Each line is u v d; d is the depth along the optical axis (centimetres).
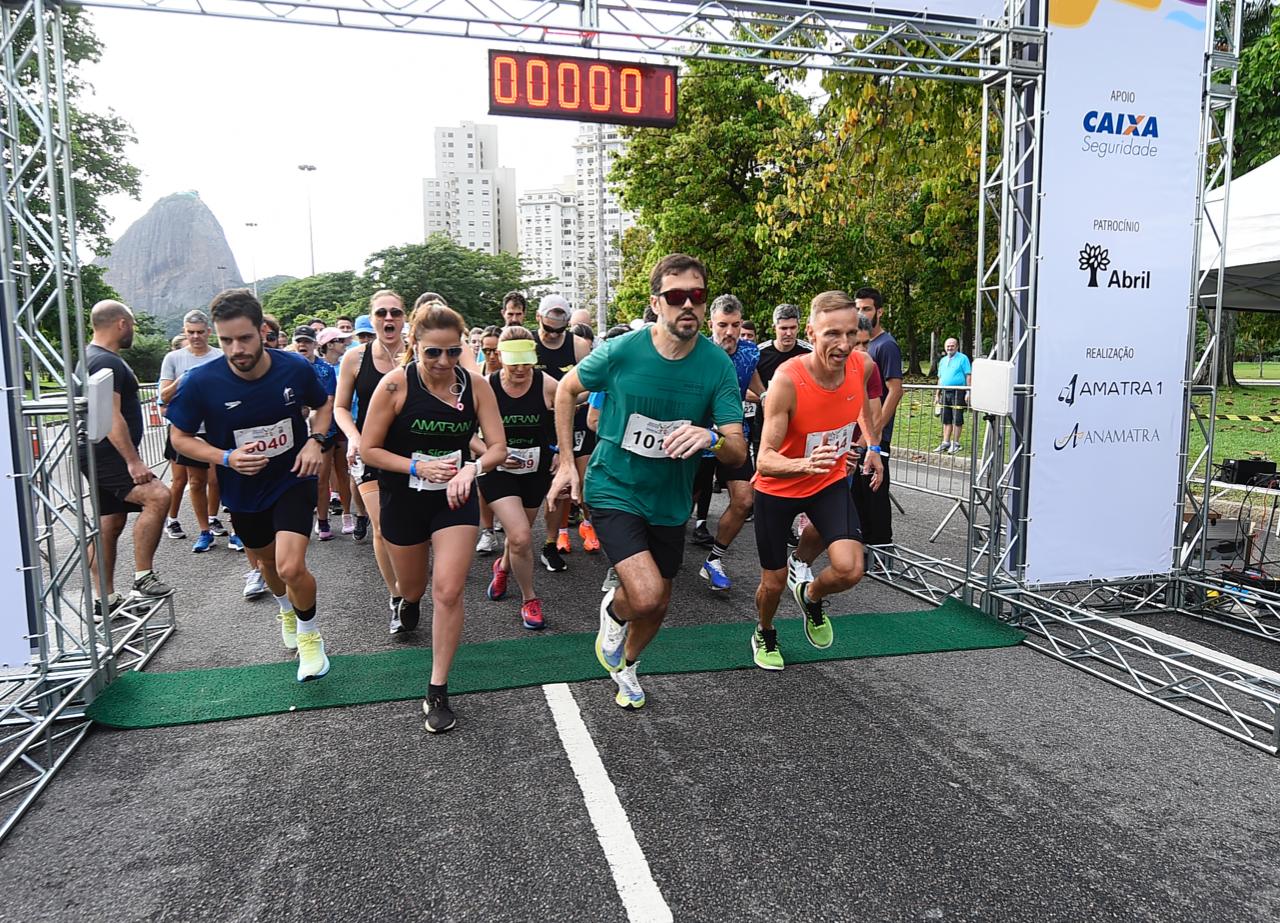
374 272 6700
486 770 301
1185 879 238
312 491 381
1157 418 495
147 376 4009
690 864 243
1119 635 464
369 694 370
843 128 870
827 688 381
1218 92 488
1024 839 258
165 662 416
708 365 313
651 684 385
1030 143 468
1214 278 627
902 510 837
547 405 495
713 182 1961
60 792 289
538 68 459
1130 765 308
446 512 340
